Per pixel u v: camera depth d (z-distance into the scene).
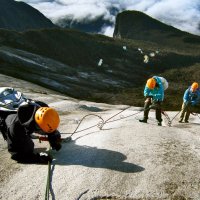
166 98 65.75
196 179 3.42
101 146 4.32
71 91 57.62
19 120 3.62
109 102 58.34
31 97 12.59
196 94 8.56
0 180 3.55
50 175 3.53
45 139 4.21
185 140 4.72
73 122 6.65
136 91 71.94
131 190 3.21
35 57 77.44
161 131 5.18
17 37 93.31
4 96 4.07
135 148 4.20
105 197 3.12
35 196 3.17
